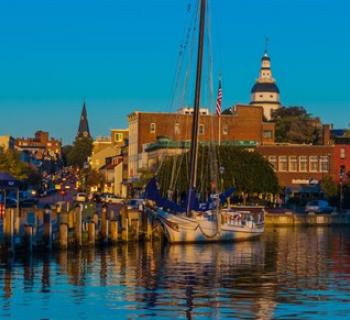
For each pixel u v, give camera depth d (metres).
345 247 80.75
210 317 37.12
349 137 178.25
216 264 61.00
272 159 174.88
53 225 69.31
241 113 192.38
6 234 61.47
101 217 81.25
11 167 156.38
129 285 47.31
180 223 79.00
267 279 51.25
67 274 52.31
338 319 36.91
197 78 80.25
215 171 104.12
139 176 179.25
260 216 91.50
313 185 172.00
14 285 46.75
